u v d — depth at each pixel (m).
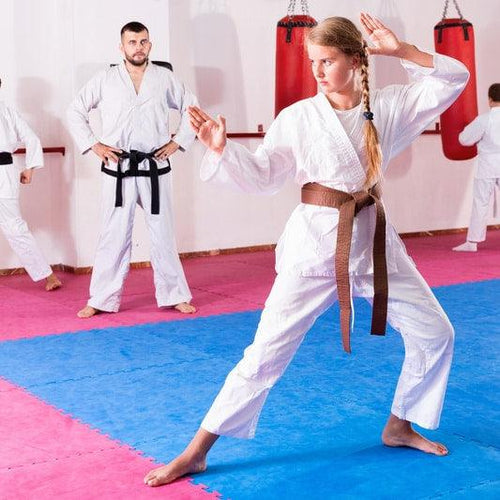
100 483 3.51
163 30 8.62
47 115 8.74
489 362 5.33
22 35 8.55
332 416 4.33
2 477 3.59
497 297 7.34
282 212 10.40
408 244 10.64
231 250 10.08
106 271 6.88
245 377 3.46
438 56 3.34
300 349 5.66
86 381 5.04
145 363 5.41
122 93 6.71
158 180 6.80
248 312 6.91
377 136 3.39
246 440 4.00
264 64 10.06
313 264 3.44
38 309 7.13
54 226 8.94
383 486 3.46
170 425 4.24
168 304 6.99
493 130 9.73
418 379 3.67
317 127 3.38
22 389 4.89
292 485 3.48
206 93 9.71
